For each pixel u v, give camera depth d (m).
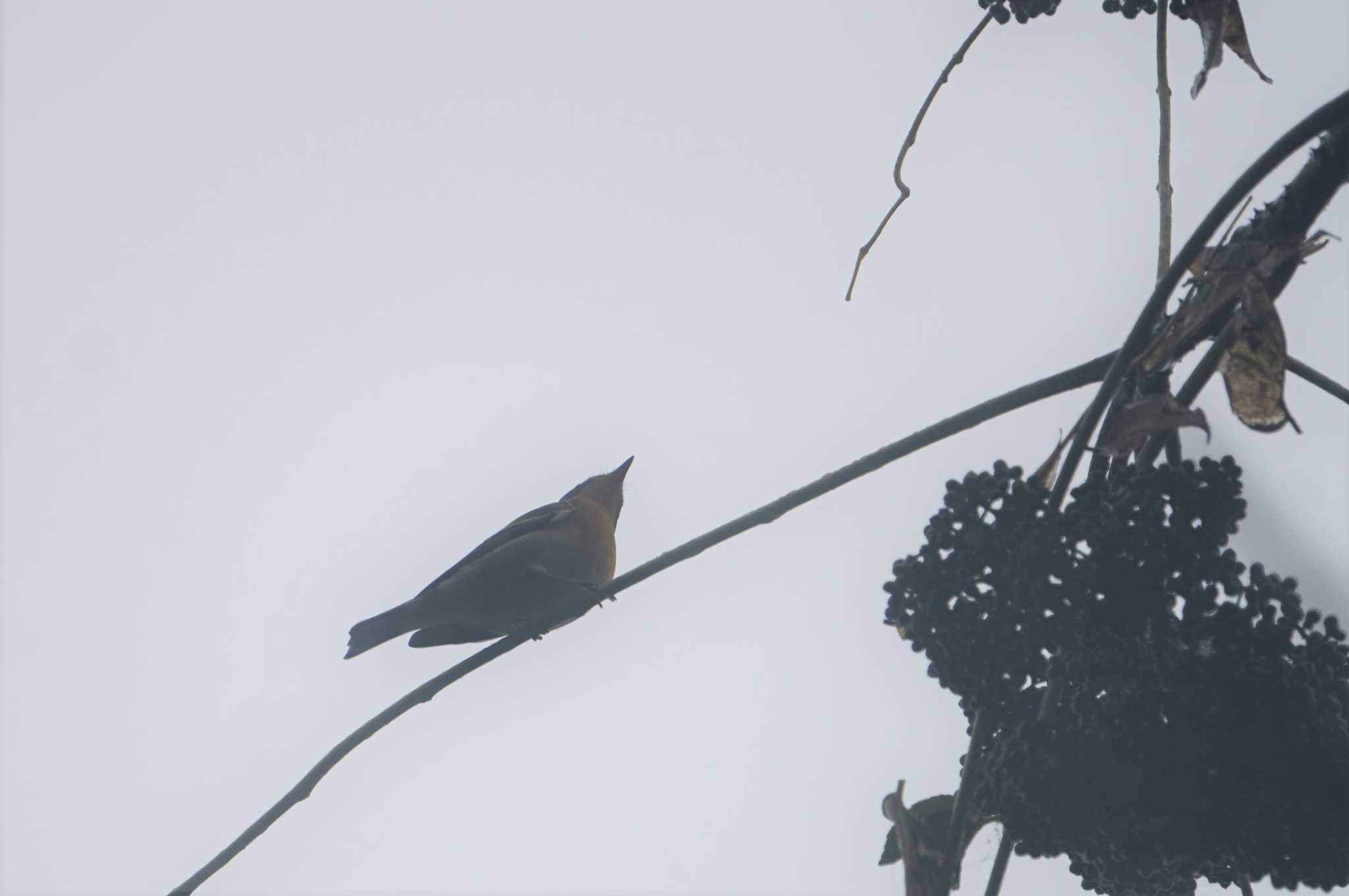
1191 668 5.77
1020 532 5.94
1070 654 5.89
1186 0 7.42
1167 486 5.86
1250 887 6.16
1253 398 5.84
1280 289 6.22
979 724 6.02
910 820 6.11
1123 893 6.46
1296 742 5.71
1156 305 5.99
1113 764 5.84
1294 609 5.79
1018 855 6.02
